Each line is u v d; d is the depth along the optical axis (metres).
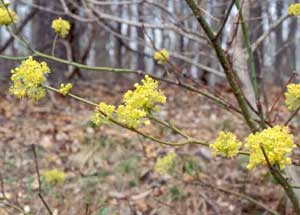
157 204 3.78
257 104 1.85
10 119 6.11
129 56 13.16
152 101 1.49
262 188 3.97
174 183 4.03
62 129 5.74
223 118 6.68
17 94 1.54
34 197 3.46
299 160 1.92
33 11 8.21
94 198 3.66
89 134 5.21
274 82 9.62
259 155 1.20
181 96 8.62
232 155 1.36
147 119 1.51
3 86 7.82
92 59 14.49
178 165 3.95
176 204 3.77
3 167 4.10
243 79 2.66
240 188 3.92
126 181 4.12
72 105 7.47
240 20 2.06
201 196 3.82
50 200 3.47
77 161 4.50
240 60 2.68
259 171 4.34
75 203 3.50
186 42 5.28
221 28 1.64
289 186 1.42
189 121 6.86
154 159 4.73
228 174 4.28
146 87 1.48
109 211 3.55
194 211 3.65
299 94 1.59
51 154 4.77
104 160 4.55
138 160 4.48
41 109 6.76
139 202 3.82
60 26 2.07
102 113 1.47
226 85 6.96
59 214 3.30
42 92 1.55
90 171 4.23
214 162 4.66
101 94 8.79
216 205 3.69
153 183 4.14
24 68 1.54
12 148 4.77
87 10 4.10
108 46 13.08
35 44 8.52
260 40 2.71
